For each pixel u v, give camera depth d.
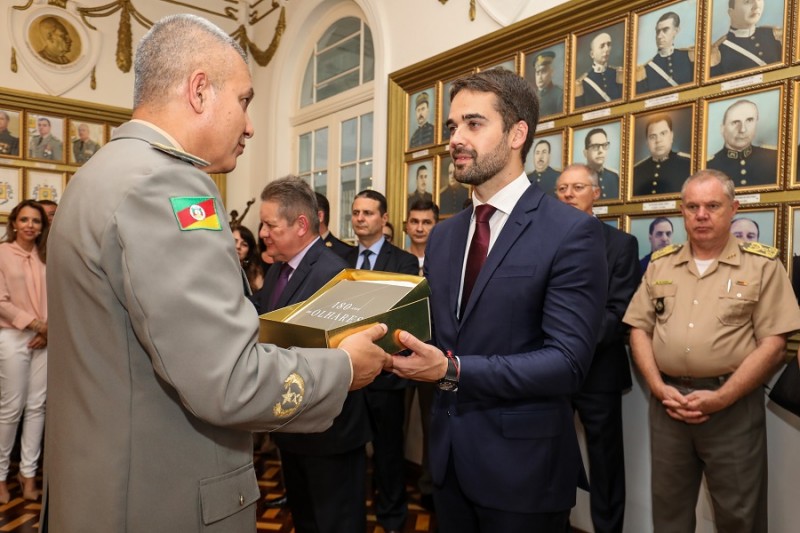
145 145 0.86
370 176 4.25
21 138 4.63
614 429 2.36
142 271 0.74
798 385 1.78
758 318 1.90
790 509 2.02
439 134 3.37
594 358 2.35
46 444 0.95
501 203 1.32
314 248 1.90
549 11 2.71
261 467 3.50
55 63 4.76
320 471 1.76
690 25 2.24
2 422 3.03
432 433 1.38
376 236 3.21
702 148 2.21
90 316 0.83
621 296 2.31
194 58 0.91
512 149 1.29
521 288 1.23
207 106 0.92
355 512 1.82
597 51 2.58
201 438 0.88
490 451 1.25
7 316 3.05
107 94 5.03
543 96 2.82
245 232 3.77
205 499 0.88
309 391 0.84
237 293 0.81
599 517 2.36
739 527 1.91
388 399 2.66
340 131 4.58
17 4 4.60
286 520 2.77
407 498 2.96
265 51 5.34
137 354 0.84
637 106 2.42
